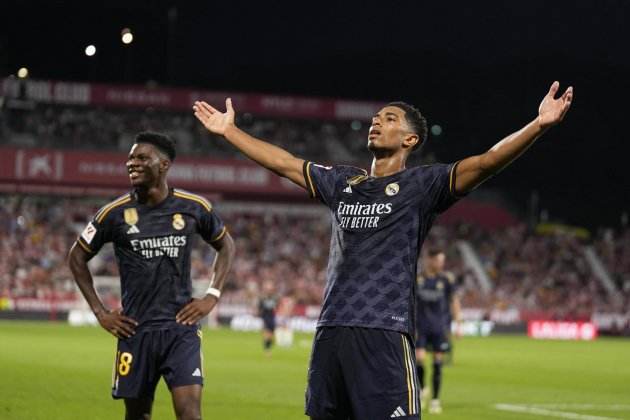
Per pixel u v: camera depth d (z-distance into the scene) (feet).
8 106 337.31
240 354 172.24
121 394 47.19
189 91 340.59
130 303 47.57
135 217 47.52
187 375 46.65
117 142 344.28
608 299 334.03
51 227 318.24
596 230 408.87
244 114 350.23
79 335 207.92
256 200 358.84
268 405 92.17
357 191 38.11
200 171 344.28
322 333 37.52
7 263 290.76
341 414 37.63
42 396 91.76
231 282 300.61
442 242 350.23
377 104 356.59
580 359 183.11
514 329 313.32
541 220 401.49
